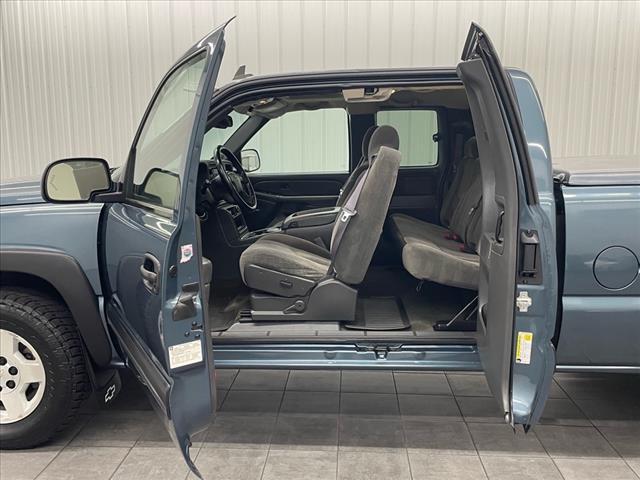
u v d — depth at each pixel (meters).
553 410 2.75
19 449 2.39
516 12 5.01
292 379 3.14
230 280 3.30
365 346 2.31
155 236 1.87
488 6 5.00
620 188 2.12
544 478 2.20
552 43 5.05
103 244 2.31
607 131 5.18
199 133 1.71
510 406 1.89
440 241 2.95
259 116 3.50
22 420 2.33
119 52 5.37
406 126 3.45
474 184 2.82
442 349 2.30
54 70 5.46
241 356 2.33
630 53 5.05
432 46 5.07
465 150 3.13
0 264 2.26
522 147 1.81
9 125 5.61
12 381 2.33
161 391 1.79
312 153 3.72
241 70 3.01
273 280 2.46
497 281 1.98
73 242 2.30
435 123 3.42
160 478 2.21
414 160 3.52
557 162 2.71
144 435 2.53
